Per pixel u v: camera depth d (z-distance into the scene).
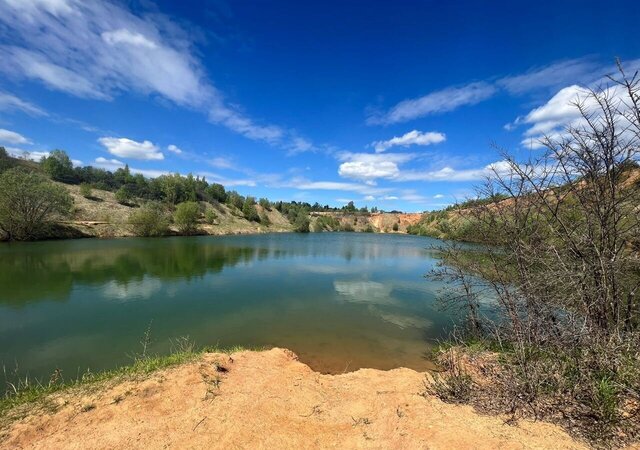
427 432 3.73
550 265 5.36
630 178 5.08
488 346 7.14
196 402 4.58
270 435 3.85
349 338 10.72
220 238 53.84
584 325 4.43
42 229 39.41
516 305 5.57
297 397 4.91
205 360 6.11
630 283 5.13
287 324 12.22
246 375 5.75
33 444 3.71
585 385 3.97
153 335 11.11
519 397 4.23
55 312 13.43
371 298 16.05
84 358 9.30
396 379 5.89
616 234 4.80
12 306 14.15
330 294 16.88
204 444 3.67
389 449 3.54
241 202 95.00
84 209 53.03
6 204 35.94
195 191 82.44
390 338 10.70
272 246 43.47
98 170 77.81
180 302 15.14
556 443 3.35
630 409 3.71
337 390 5.35
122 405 4.46
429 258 32.06
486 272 6.83
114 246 35.41
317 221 107.81
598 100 4.44
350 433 3.93
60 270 21.64
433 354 8.90
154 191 77.38
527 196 5.75
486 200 6.60
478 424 3.80
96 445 3.66
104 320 12.55
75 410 4.37
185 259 28.34
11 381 7.80
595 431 3.45
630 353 4.24
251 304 14.89
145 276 20.75
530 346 4.93
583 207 5.06
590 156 4.69
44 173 67.38
